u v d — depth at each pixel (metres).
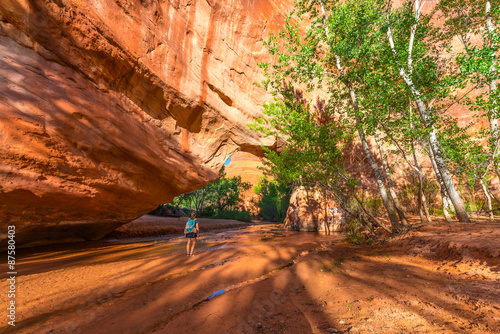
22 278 4.84
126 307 3.38
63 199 7.64
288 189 36.84
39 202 7.21
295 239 11.93
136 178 10.04
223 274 5.15
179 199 37.09
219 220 30.12
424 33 10.76
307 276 4.77
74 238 11.15
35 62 6.86
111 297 3.83
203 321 2.86
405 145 11.08
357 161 18.45
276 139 16.70
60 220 8.77
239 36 14.99
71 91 7.57
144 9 9.96
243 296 3.71
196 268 5.77
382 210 15.30
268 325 2.70
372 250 7.41
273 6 17.78
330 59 10.84
